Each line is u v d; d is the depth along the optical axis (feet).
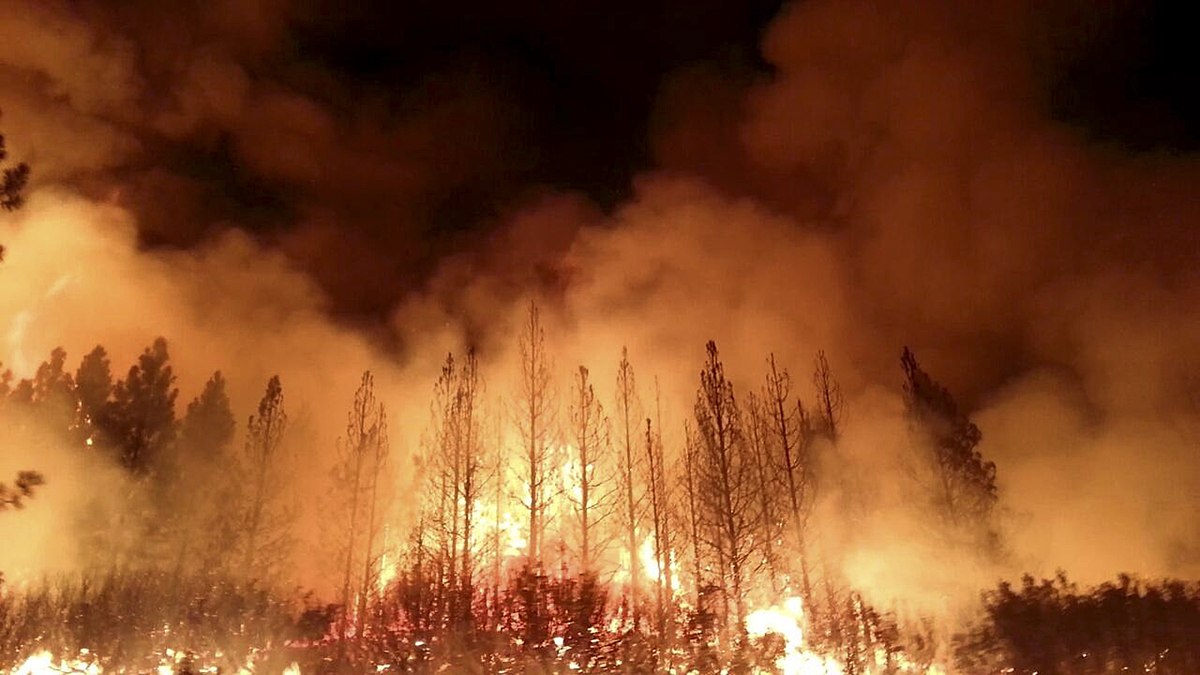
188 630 54.34
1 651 51.70
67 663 53.01
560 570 71.56
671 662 48.19
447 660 50.03
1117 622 45.73
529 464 79.51
